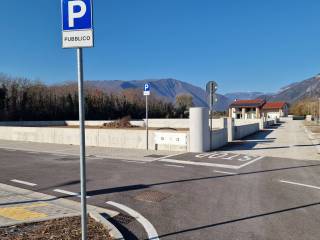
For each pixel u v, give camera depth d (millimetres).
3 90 53281
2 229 5305
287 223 5852
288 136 27516
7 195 7992
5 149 18328
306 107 100438
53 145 20250
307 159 13891
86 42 4027
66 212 6457
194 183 9227
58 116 58719
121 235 5082
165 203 7227
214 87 16859
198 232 5441
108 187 8789
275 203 7145
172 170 11312
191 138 16266
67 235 5031
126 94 84250
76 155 15500
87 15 4012
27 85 59125
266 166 12094
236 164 12547
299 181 9453
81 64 4094
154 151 16547
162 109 85125
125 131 18188
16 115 52344
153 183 9250
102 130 19031
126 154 15484
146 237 5242
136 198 7668
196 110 16172
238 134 25047
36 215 6199
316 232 5402
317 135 28734
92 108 66562
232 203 7180
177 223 5895
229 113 91500
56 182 9523
